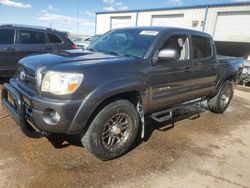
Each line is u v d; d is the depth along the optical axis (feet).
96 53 11.68
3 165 9.21
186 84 13.65
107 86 9.18
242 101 25.17
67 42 25.57
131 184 8.79
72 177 8.89
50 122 8.63
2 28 20.85
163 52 11.02
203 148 12.17
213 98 17.94
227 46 55.88
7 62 21.24
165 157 10.89
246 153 12.10
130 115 10.43
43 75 8.81
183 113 17.88
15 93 9.66
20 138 11.40
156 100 11.83
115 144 10.25
